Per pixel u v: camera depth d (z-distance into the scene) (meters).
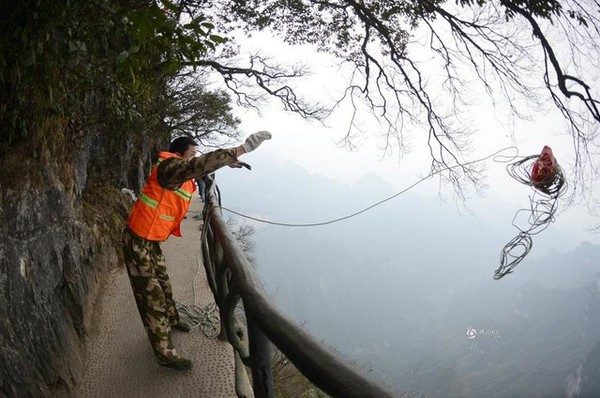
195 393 2.85
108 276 5.00
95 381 3.01
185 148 3.03
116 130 6.23
